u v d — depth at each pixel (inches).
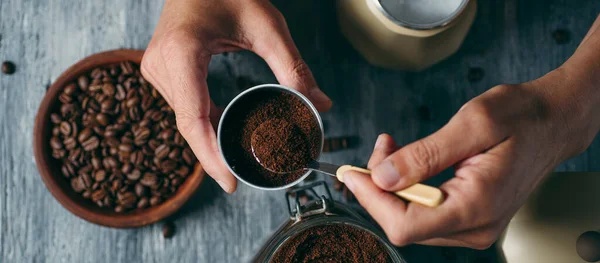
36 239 25.0
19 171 25.2
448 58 25.0
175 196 23.7
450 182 17.8
